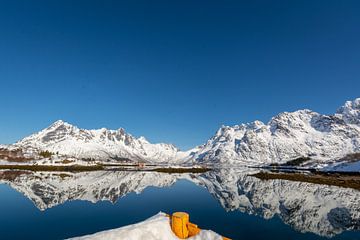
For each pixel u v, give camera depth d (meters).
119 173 117.81
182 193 49.00
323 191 53.09
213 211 31.11
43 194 45.25
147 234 13.23
